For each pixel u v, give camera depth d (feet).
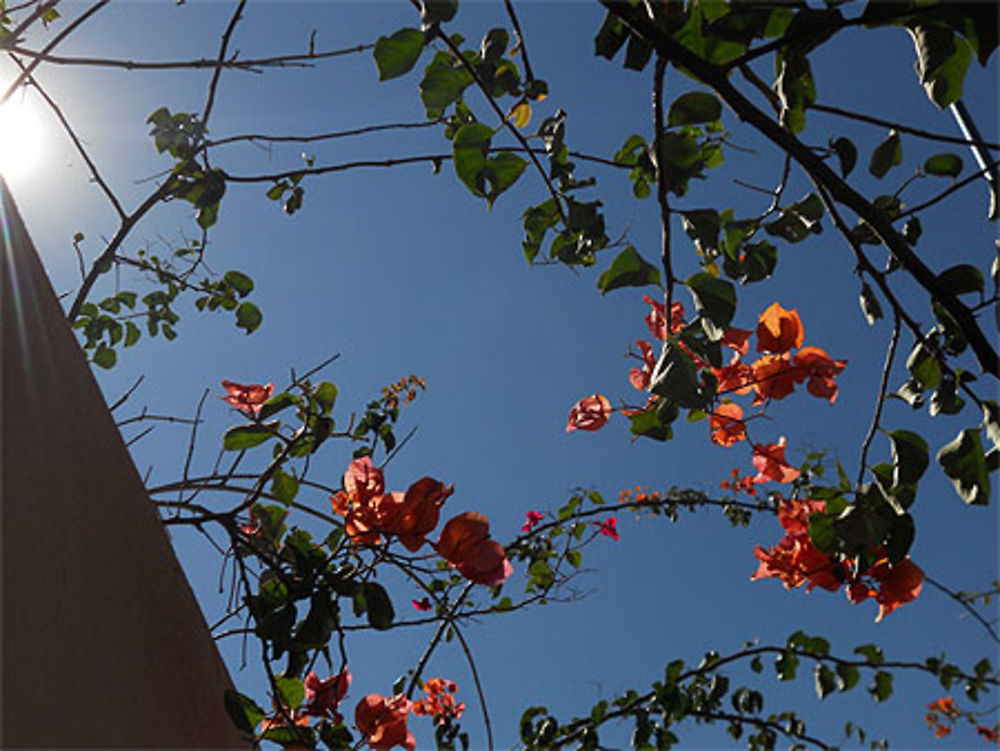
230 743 4.43
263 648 4.57
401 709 5.51
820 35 3.07
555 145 4.48
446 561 4.89
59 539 2.95
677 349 3.60
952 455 3.71
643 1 3.37
